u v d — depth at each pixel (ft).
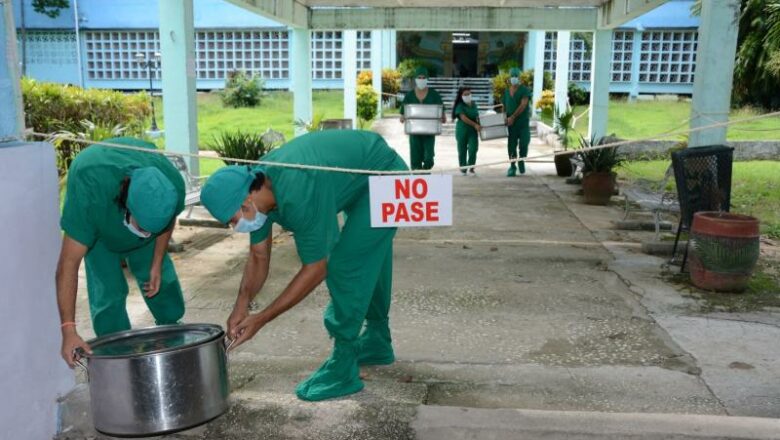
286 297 10.17
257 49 87.35
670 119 63.87
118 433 9.47
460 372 12.49
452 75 93.40
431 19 43.32
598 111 43.57
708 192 18.72
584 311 15.94
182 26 25.55
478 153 50.21
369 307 12.30
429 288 17.72
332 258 10.97
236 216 9.62
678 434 9.87
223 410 10.12
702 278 17.48
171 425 9.47
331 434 10.24
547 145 56.13
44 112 34.32
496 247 22.03
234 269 19.83
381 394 11.28
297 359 13.24
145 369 9.23
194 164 26.81
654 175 37.65
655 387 11.81
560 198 31.60
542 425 10.11
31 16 81.61
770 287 17.81
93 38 83.51
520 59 91.50
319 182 9.91
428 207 10.81
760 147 45.47
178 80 25.94
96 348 10.09
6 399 9.89
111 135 27.45
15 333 10.04
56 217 10.90
